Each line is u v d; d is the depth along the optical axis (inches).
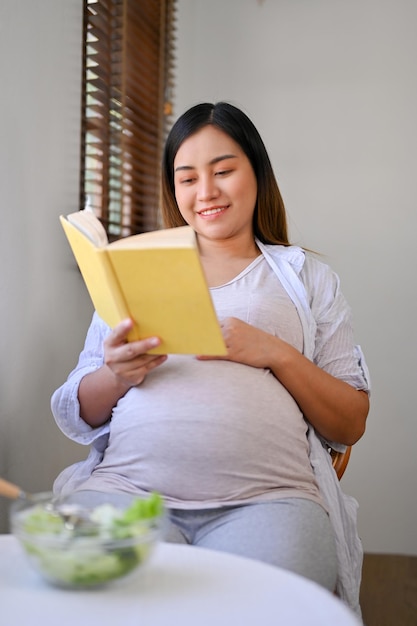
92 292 48.1
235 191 57.1
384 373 109.5
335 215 110.6
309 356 56.4
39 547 29.1
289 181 111.8
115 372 47.8
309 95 111.0
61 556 29.0
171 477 47.7
